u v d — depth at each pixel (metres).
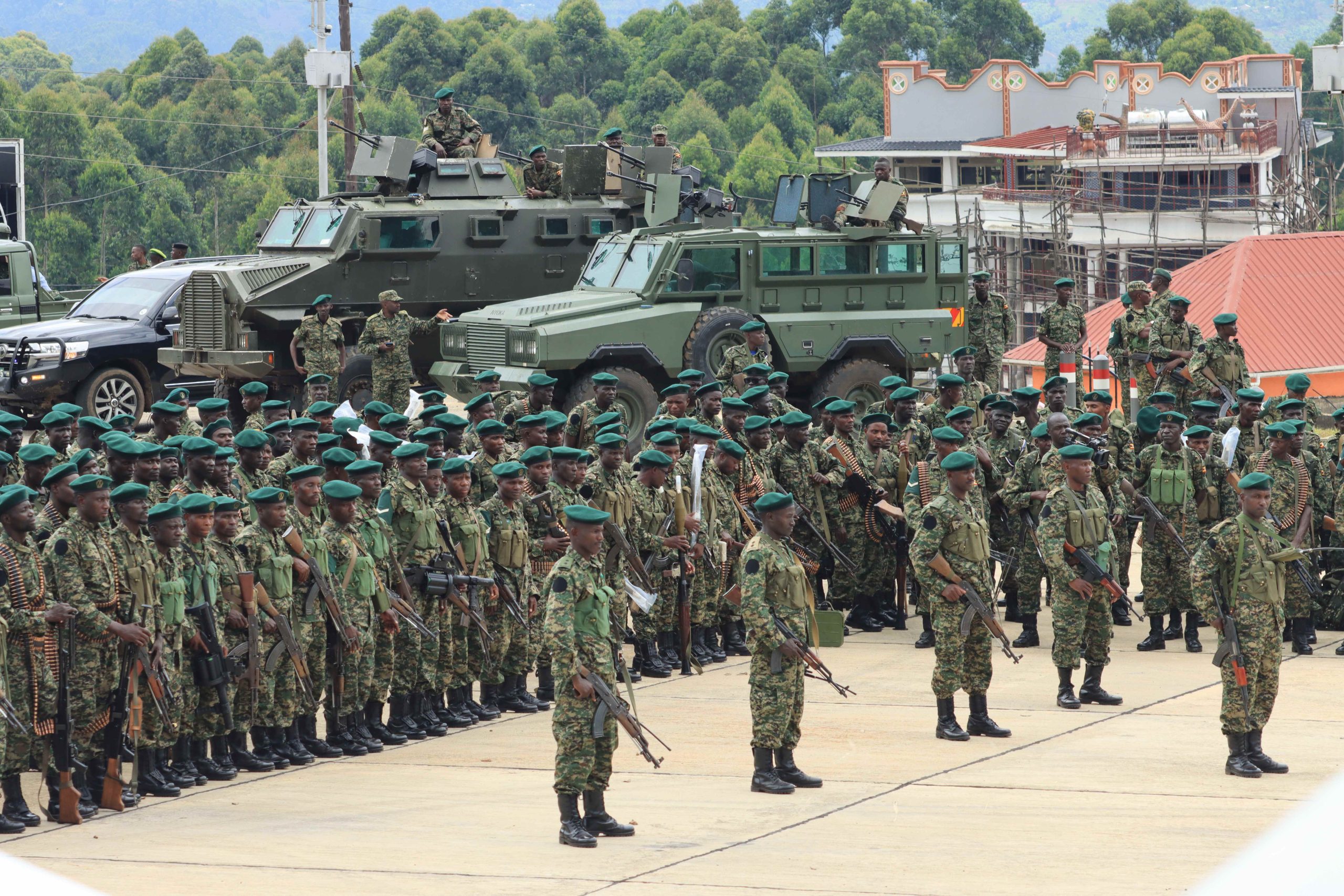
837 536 41.56
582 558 24.72
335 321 60.12
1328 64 120.19
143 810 27.02
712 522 37.59
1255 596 28.72
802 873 23.14
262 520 29.45
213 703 28.84
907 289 60.50
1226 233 147.25
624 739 31.94
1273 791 27.81
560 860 23.81
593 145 65.88
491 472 34.91
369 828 25.72
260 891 22.05
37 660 25.72
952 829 25.61
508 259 64.81
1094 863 23.64
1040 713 33.94
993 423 41.62
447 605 32.94
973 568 31.31
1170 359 53.62
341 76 105.00
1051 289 148.25
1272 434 39.66
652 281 56.72
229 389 63.91
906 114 190.75
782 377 45.75
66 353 63.41
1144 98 189.50
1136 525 43.75
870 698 35.50
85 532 26.31
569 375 56.78
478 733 33.34
